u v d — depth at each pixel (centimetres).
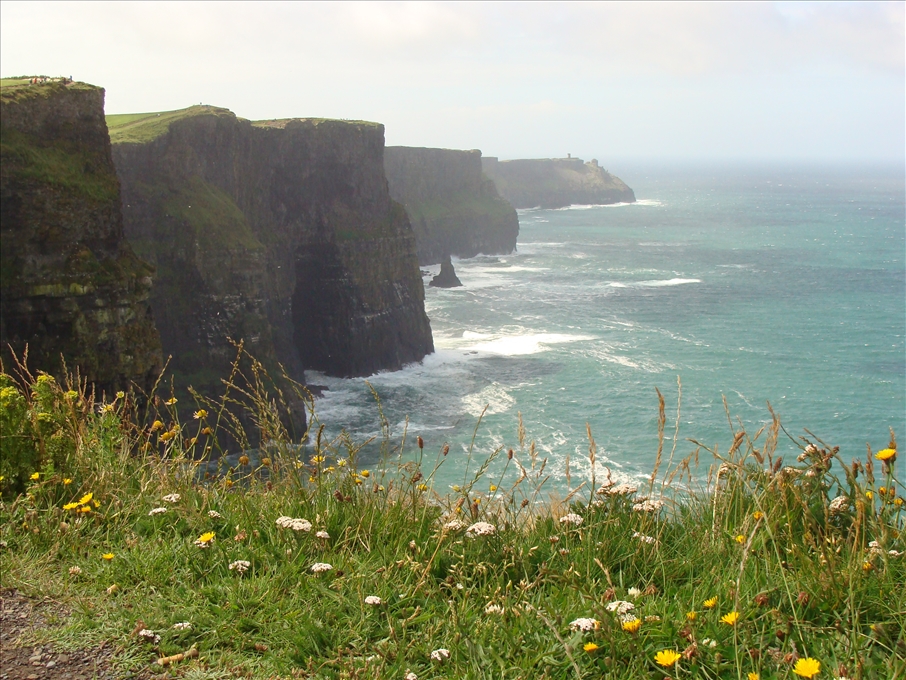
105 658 490
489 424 5781
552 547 615
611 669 461
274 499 697
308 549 624
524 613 518
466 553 606
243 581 575
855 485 632
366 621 528
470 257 16388
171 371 5859
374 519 658
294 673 479
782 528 600
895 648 460
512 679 473
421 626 523
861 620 508
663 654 449
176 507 681
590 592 543
